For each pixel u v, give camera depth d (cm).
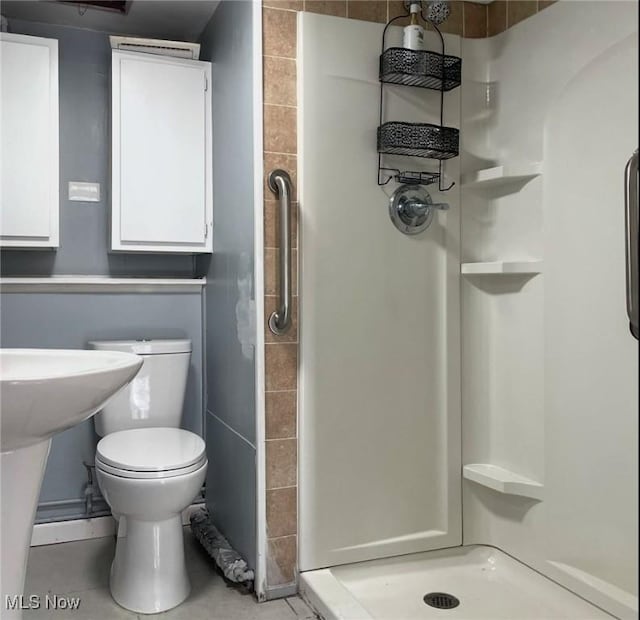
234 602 207
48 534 257
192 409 283
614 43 185
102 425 250
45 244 242
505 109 228
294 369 211
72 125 267
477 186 233
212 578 225
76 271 268
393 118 221
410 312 226
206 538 243
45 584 221
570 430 201
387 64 213
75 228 268
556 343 206
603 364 190
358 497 218
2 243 237
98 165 271
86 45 270
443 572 227
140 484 194
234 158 230
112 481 198
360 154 217
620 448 184
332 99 213
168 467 196
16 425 131
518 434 223
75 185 267
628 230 135
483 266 221
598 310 191
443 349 230
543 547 210
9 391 123
